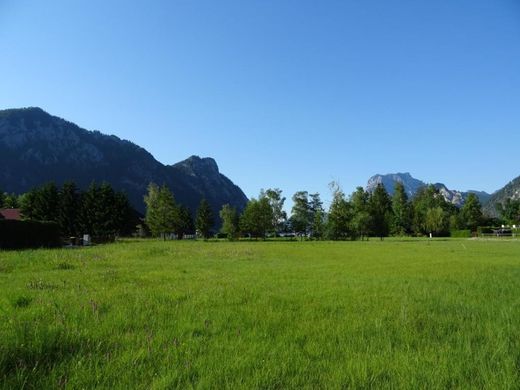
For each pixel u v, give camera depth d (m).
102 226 96.06
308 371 5.79
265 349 6.68
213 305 10.76
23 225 43.59
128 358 6.05
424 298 12.00
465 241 81.88
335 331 8.02
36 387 4.96
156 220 108.00
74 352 6.34
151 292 12.59
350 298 12.03
